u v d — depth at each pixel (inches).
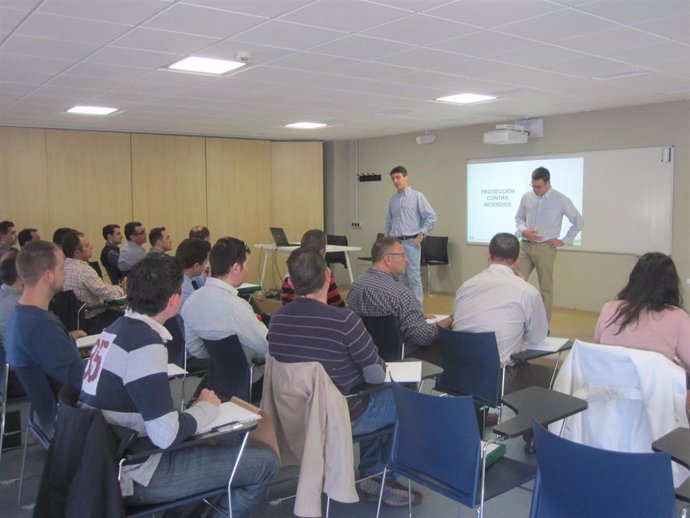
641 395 95.2
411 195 267.4
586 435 99.4
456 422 81.4
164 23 140.9
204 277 164.2
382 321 127.0
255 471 86.0
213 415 81.6
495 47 166.7
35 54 168.6
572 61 184.9
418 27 146.8
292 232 412.5
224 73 196.4
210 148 382.3
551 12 136.0
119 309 191.6
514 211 333.1
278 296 364.5
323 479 89.0
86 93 228.8
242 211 395.9
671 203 271.4
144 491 78.1
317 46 163.6
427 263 360.5
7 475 124.7
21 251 101.0
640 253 283.6
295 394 91.2
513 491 116.5
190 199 376.8
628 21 143.5
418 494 112.2
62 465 72.1
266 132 366.3
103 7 128.9
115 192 351.3
